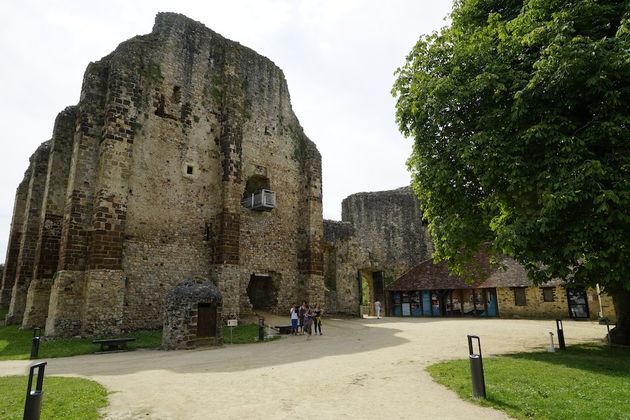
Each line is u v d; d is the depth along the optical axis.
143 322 17.42
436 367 8.80
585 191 8.26
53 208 18.56
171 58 20.50
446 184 11.14
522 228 9.15
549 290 23.25
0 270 27.19
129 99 18.20
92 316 15.59
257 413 5.88
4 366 10.95
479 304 26.62
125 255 17.41
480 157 10.05
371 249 33.31
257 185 24.14
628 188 8.13
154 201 18.69
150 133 19.08
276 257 23.03
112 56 19.16
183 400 6.63
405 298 30.50
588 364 8.68
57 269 17.00
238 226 20.75
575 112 9.88
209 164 21.00
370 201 34.97
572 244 8.56
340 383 7.70
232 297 19.67
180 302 13.80
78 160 17.12
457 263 12.96
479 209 12.05
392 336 15.68
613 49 8.47
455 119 11.20
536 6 9.87
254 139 23.28
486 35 11.23
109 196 16.84
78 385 7.71
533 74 9.59
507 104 10.34
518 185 9.59
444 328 18.27
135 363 10.70
